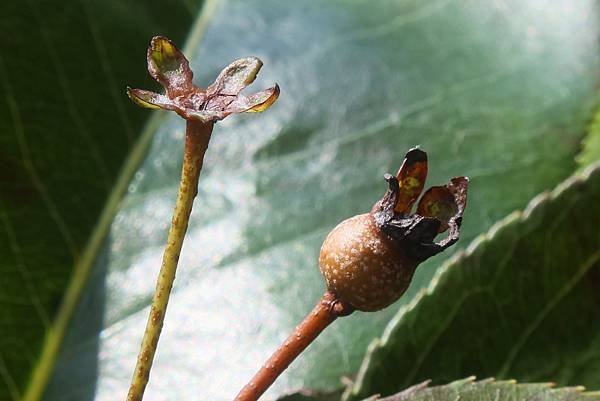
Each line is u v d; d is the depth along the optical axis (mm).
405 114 239
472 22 258
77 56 225
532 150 229
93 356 205
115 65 228
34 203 214
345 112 239
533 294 187
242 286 212
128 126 225
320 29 257
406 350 184
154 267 214
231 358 204
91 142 221
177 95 147
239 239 218
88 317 208
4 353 204
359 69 247
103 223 217
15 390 202
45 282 209
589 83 241
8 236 211
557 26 252
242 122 234
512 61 248
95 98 224
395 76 247
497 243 187
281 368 155
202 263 215
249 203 223
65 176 217
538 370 185
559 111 235
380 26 259
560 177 225
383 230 153
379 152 232
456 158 229
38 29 224
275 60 249
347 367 201
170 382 201
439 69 248
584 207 187
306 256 216
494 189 224
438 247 153
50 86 222
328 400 198
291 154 231
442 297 186
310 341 155
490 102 240
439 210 154
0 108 218
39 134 219
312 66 248
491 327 186
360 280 152
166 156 224
